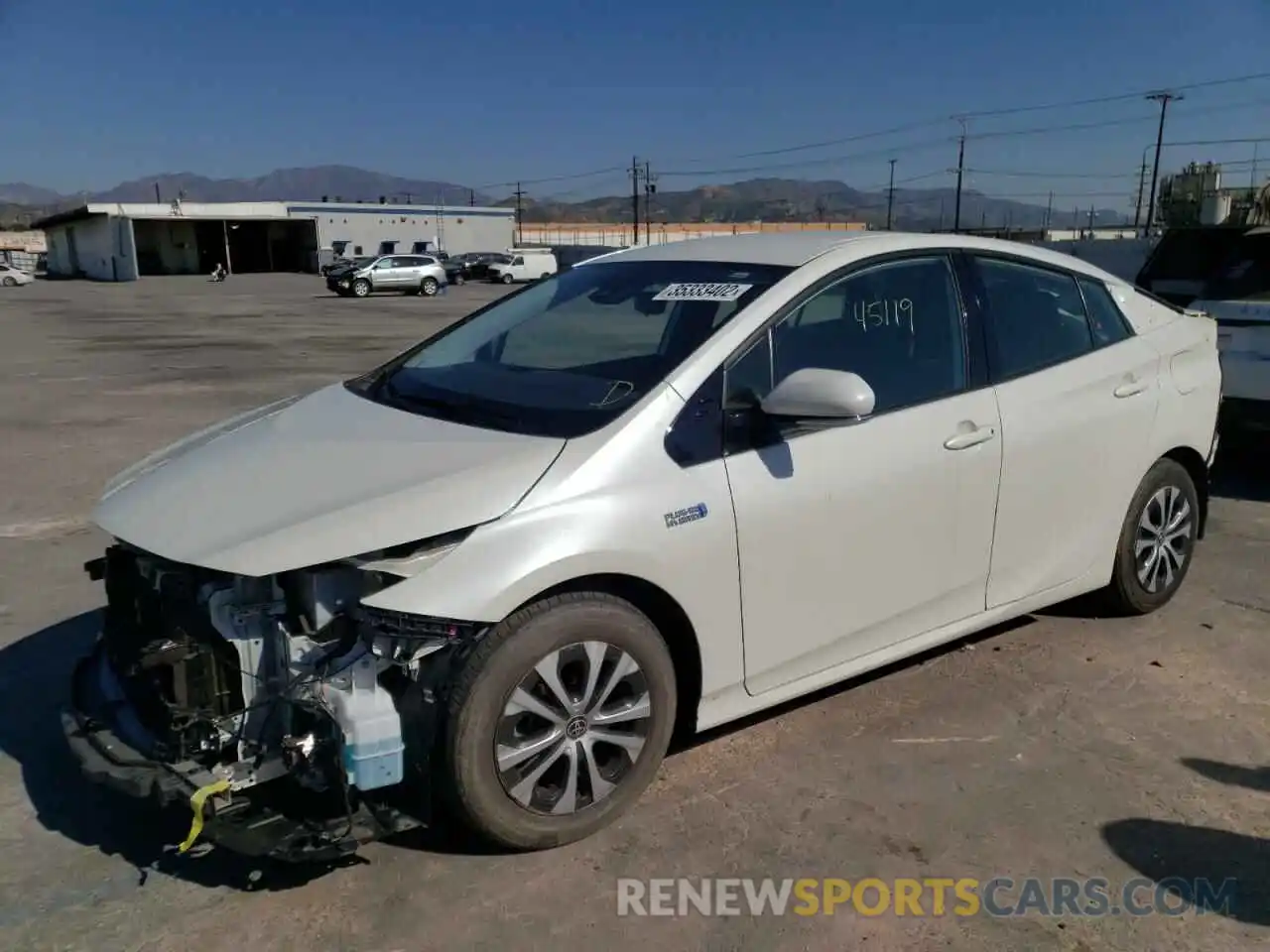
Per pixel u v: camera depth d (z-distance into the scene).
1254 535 6.08
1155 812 3.21
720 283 3.56
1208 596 5.05
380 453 3.06
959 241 3.98
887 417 3.53
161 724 2.87
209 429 3.85
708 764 3.46
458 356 3.86
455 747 2.76
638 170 84.94
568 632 2.86
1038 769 3.46
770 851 3.00
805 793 3.29
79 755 2.84
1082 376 4.16
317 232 71.62
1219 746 3.62
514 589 2.73
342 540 2.67
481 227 78.50
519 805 2.89
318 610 2.71
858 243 3.75
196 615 2.83
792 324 3.41
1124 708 3.89
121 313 29.61
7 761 3.50
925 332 3.74
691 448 3.10
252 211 69.44
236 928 2.66
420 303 35.88
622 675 3.01
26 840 3.04
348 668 2.68
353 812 2.70
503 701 2.80
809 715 3.81
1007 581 4.01
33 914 2.71
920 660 4.29
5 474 7.85
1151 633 4.59
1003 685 4.07
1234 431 7.04
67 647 4.44
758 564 3.20
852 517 3.40
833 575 3.41
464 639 2.71
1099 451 4.21
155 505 3.05
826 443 3.35
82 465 8.19
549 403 3.24
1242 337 6.82
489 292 45.91
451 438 3.10
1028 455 3.91
